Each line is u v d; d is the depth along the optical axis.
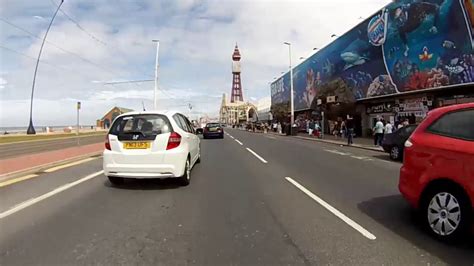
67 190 8.18
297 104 58.25
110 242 4.81
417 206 5.34
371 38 31.42
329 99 38.50
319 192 8.00
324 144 25.78
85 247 4.63
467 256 4.27
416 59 24.69
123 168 8.16
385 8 28.84
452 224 4.71
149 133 8.21
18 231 5.27
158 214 6.18
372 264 4.06
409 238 4.90
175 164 8.20
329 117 41.44
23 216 6.06
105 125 98.31
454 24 20.91
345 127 35.38
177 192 8.00
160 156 8.12
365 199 7.29
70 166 12.40
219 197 7.50
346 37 37.06
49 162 12.74
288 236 5.03
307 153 17.69
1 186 8.66
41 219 5.88
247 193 7.90
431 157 5.11
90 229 5.36
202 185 8.83
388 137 15.12
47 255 4.38
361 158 15.38
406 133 14.26
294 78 60.50
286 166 12.52
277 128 56.28
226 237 5.00
